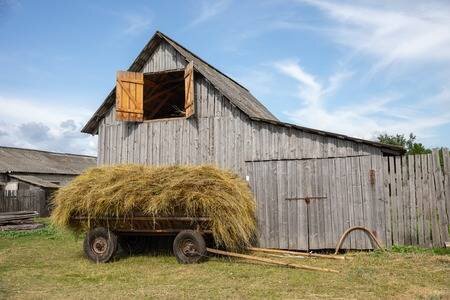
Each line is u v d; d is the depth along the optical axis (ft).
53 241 47.24
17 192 94.89
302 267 28.45
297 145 37.93
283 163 38.22
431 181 33.55
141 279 26.73
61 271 29.84
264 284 24.61
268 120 38.50
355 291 22.59
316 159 37.17
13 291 23.80
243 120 40.29
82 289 24.21
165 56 45.14
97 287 24.68
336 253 33.99
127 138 45.06
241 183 35.63
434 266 27.68
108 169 34.91
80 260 34.37
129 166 35.12
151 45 45.27
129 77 44.68
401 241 34.01
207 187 31.58
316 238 36.40
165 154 43.14
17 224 62.80
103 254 33.22
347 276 25.94
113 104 46.09
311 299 21.26
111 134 45.88
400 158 34.65
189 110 41.98
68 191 33.94
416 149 75.15
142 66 46.39
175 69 44.37
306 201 36.99
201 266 30.40
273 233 37.73
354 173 35.83
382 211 34.68
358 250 35.09
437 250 31.96
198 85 42.86
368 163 35.47
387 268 27.61
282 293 22.44
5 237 51.31
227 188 32.07
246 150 39.75
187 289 23.67
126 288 24.26
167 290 23.50
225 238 31.09
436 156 33.58
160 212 32.01
